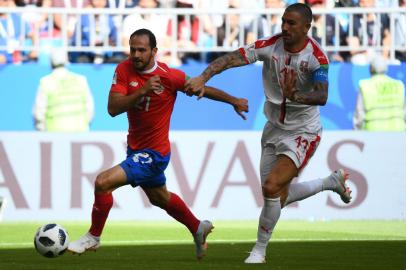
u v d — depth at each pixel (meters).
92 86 47.91
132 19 49.38
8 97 47.84
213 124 48.16
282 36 25.06
